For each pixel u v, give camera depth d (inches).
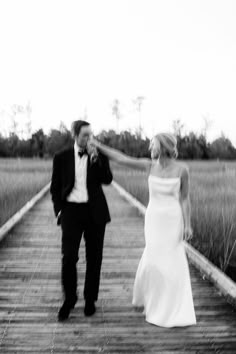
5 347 138.1
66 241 156.6
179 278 157.5
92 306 164.1
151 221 162.1
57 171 157.5
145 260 162.2
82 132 153.5
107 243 302.5
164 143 156.9
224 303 179.2
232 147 2190.0
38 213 452.8
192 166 1278.3
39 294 190.5
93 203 156.3
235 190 504.7
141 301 169.5
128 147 2325.3
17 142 2356.1
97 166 156.5
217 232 287.4
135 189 601.9
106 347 138.7
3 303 178.7
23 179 723.4
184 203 161.8
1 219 355.3
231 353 135.3
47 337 145.6
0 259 257.3
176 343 141.7
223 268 233.3
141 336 146.8
